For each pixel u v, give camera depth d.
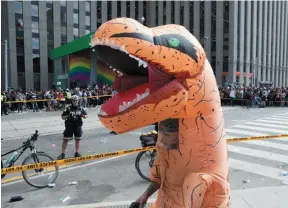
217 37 50.47
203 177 2.08
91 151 8.26
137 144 9.12
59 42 43.19
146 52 1.72
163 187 2.32
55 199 4.95
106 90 23.47
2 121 14.48
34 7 40.78
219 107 2.20
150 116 1.82
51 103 21.00
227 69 50.25
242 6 50.97
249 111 19.44
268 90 24.52
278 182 5.55
